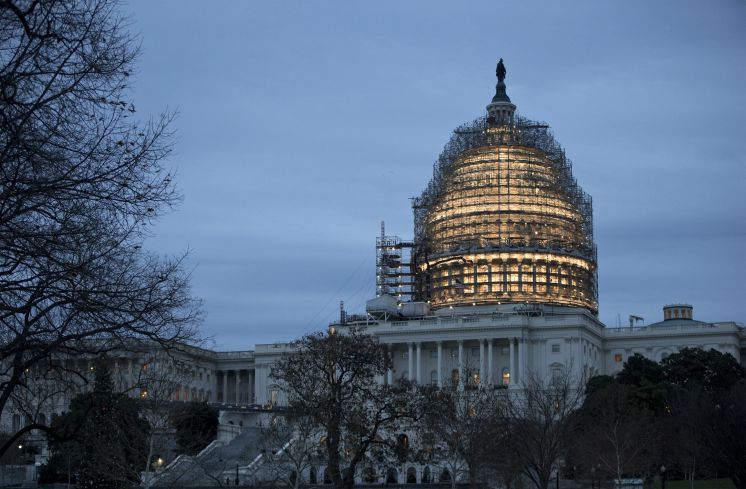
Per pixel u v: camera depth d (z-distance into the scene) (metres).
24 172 48.59
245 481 169.12
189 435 176.25
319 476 186.38
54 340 53.41
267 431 174.38
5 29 47.47
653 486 180.38
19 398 55.91
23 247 49.16
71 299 50.62
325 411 133.25
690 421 178.62
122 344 54.59
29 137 48.91
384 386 140.62
